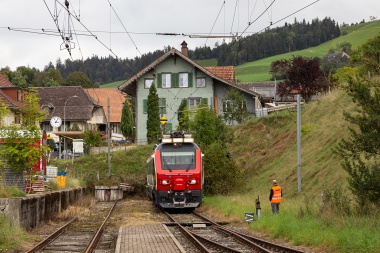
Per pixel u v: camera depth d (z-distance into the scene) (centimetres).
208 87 7000
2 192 2294
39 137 3011
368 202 1989
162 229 2322
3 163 2930
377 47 4806
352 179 2170
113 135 9525
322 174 3403
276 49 18212
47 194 2789
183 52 7531
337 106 4566
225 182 4144
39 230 2400
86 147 6912
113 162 6100
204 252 1672
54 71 14675
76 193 4228
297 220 2142
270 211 2631
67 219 3011
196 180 3300
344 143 2119
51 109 9231
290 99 8444
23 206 2205
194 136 4497
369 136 2027
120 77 17600
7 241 1794
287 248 1656
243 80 14900
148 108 6725
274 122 5484
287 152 4584
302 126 4688
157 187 3291
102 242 1994
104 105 10956
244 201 3253
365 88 2084
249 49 17038
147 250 1678
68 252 1708
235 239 2036
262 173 4553
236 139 5503
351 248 1552
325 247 1677
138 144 6962
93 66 17525
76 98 9438
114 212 3522
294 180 3778
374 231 1645
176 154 3356
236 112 6331
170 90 7031
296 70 6369
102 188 5250
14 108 5728
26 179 3080
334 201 2120
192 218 2973
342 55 16725
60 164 6006
